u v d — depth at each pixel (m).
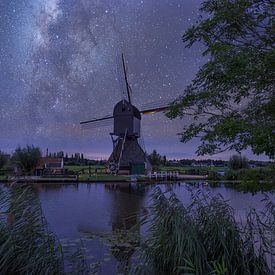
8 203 5.50
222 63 3.83
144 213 7.74
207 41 4.55
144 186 29.31
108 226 10.78
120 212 14.13
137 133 44.06
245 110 4.33
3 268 4.70
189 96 4.58
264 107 4.14
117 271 5.76
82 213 13.79
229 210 5.89
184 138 4.81
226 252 4.85
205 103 4.57
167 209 5.62
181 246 4.80
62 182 33.94
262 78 3.90
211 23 4.37
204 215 5.49
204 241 5.17
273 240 5.47
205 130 4.66
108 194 22.38
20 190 5.81
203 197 6.53
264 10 4.14
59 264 5.07
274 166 4.57
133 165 42.53
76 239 8.37
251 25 4.27
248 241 5.29
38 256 4.76
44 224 5.50
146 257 5.30
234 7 4.22
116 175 40.84
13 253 4.82
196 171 46.09
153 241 5.59
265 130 3.64
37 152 41.41
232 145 4.24
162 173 37.44
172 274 5.02
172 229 5.33
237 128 3.78
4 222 5.19
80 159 71.75
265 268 5.10
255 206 13.94
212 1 4.51
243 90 4.16
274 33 4.13
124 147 43.16
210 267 4.67
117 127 43.31
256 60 3.73
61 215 13.23
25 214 5.35
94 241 8.12
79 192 23.77
